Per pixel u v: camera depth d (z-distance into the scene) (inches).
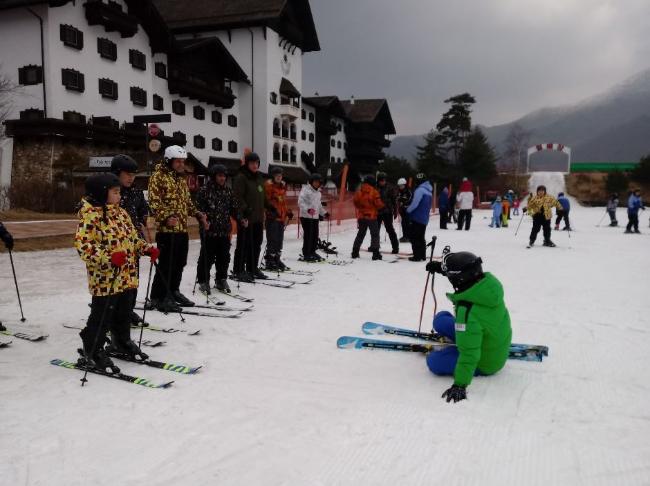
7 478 93.4
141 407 124.3
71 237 468.1
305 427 114.7
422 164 2409.0
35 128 872.3
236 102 1514.5
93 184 140.9
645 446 107.6
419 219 385.7
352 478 94.6
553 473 97.1
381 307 236.1
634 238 623.2
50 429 112.3
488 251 469.7
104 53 994.7
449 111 2554.1
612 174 2449.6
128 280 151.0
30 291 258.8
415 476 95.5
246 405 126.3
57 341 176.6
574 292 274.8
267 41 1508.4
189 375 146.9
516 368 154.3
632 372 151.9
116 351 162.4
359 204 402.0
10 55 906.1
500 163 3385.8
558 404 128.5
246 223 271.6
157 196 215.2
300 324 204.2
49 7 874.1
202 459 100.7
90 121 966.4
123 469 96.8
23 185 758.5
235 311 224.2
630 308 236.4
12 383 138.4
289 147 1678.2
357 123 2187.5
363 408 124.9
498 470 98.0
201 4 1583.4
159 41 1120.8
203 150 1355.8
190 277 309.0
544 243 505.4
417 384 141.0
